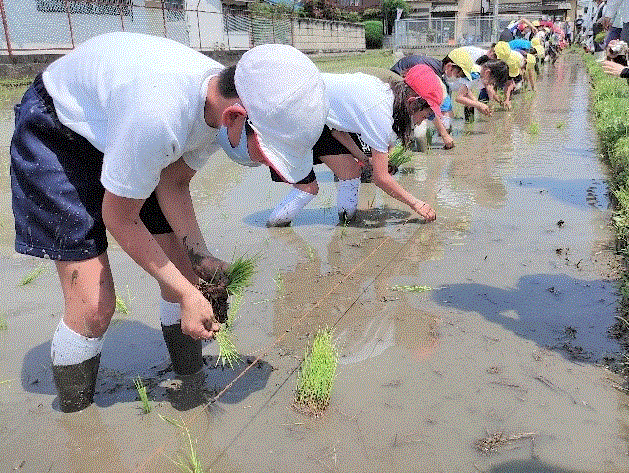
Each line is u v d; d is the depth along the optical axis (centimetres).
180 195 235
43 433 222
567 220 450
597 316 301
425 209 443
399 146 595
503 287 338
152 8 1966
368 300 330
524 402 233
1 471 203
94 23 1888
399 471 198
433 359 267
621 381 245
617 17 810
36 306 331
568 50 3600
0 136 823
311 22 3359
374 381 251
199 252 235
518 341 280
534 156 679
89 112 197
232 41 2656
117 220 192
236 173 646
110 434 221
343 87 411
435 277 357
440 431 218
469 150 730
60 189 202
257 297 337
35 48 1659
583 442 210
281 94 185
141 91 180
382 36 4675
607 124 730
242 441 216
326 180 617
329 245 418
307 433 219
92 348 229
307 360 253
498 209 485
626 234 389
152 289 349
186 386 252
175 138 185
